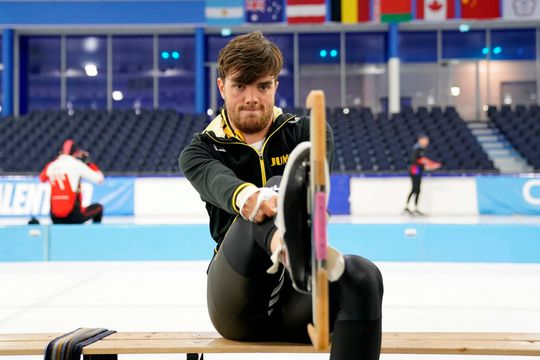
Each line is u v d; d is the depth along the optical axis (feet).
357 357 3.16
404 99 48.21
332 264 2.84
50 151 34.65
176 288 10.96
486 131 40.27
